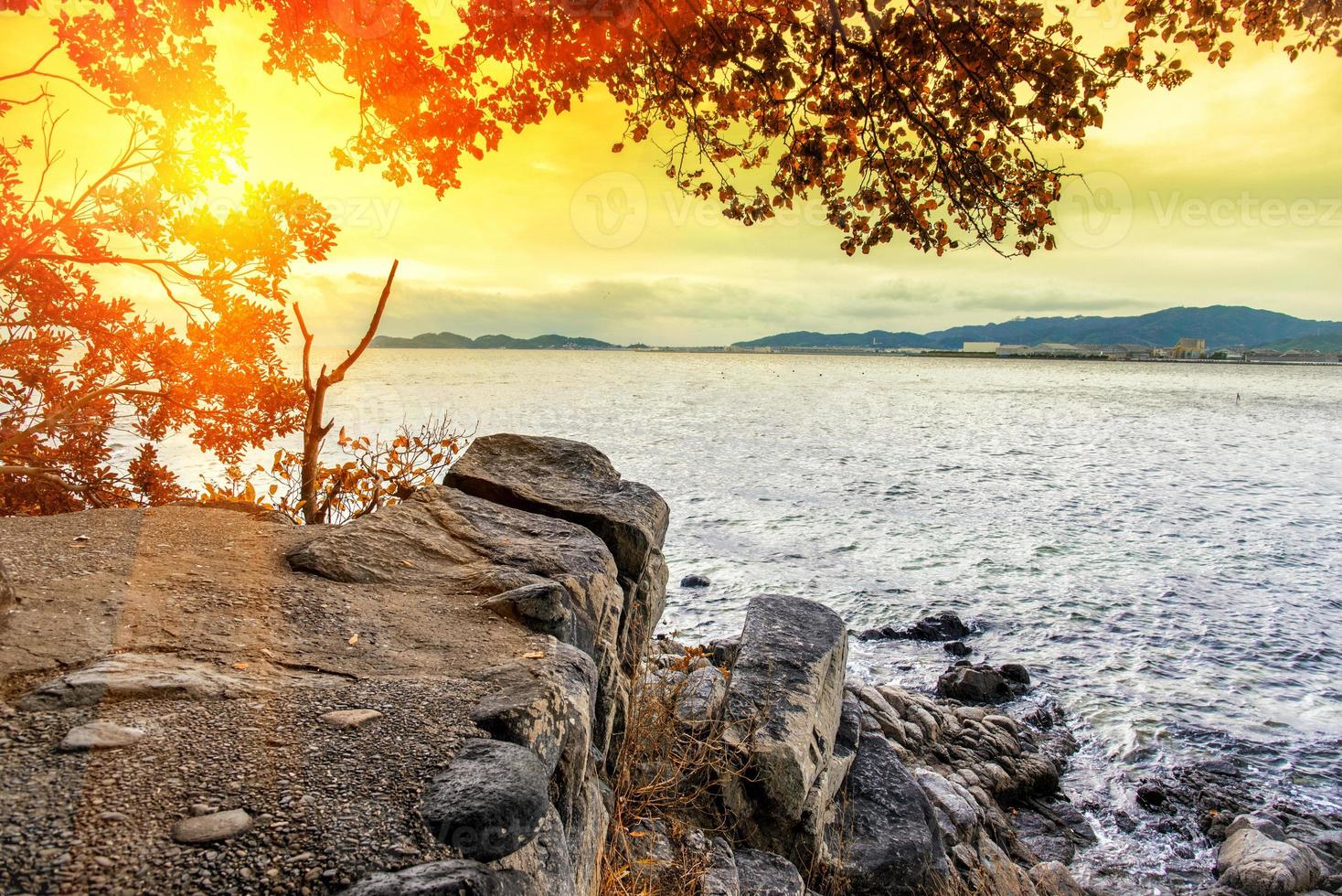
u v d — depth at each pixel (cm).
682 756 581
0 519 530
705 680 698
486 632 421
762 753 573
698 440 6412
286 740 278
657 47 718
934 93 730
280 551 511
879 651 1859
